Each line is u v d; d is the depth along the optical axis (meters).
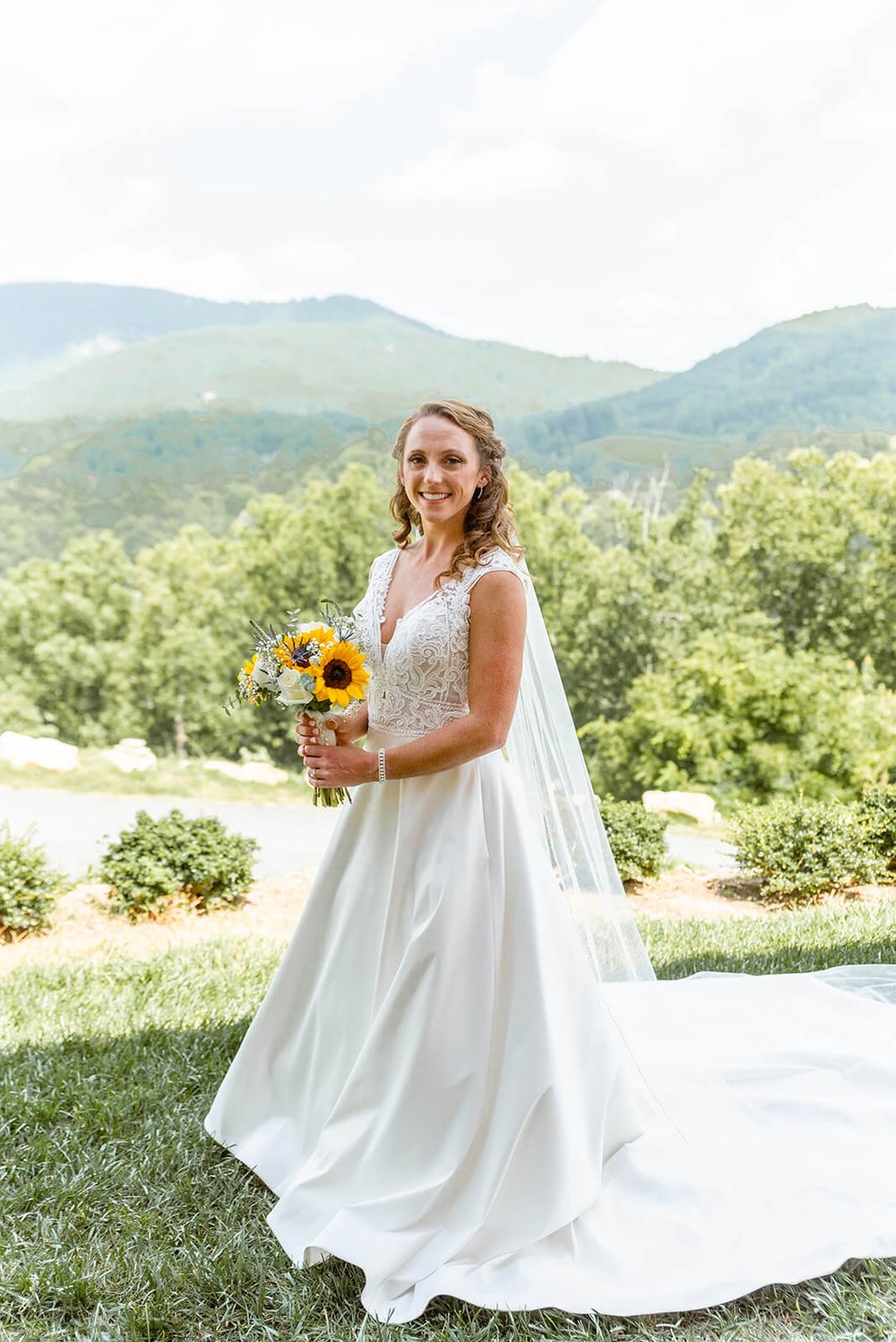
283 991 2.85
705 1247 2.37
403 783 2.62
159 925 6.25
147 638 15.11
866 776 11.18
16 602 15.16
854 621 12.00
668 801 10.88
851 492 11.96
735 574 12.52
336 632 2.63
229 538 15.21
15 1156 2.96
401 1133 2.41
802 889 6.67
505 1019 2.48
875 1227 2.47
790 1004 3.77
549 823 2.94
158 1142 2.99
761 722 11.72
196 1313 2.29
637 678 12.46
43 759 13.74
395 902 2.56
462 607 2.58
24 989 4.62
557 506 13.20
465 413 2.65
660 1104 2.79
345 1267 2.40
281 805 12.75
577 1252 2.35
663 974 4.51
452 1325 2.21
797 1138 2.87
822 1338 2.16
